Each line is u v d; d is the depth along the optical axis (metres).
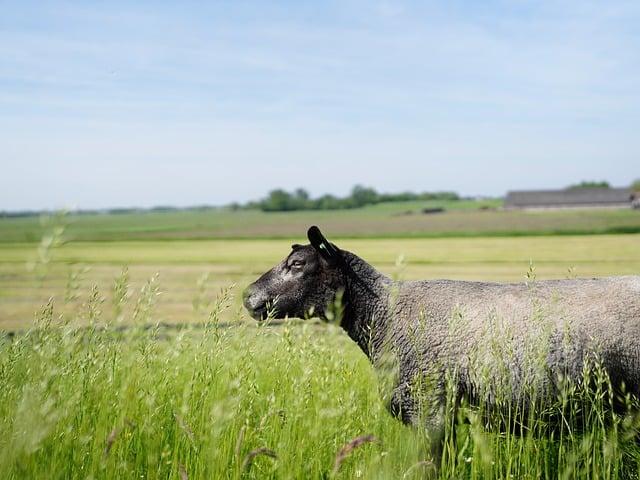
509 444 5.03
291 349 4.92
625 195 145.50
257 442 4.61
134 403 4.43
